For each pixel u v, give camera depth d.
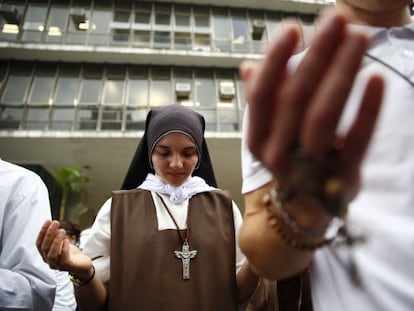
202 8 13.38
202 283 1.34
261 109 0.41
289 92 0.39
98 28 12.32
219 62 12.34
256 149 0.43
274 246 0.55
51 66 11.66
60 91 11.34
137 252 1.37
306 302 0.87
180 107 1.71
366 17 0.82
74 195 11.91
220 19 13.29
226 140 11.09
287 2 13.50
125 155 11.33
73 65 11.80
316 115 0.37
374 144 0.64
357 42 0.37
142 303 1.28
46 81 11.42
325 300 0.65
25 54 11.43
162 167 1.58
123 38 12.33
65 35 11.99
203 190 1.62
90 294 1.23
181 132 1.56
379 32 0.76
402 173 0.61
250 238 0.60
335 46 0.38
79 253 1.17
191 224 1.47
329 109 0.37
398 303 0.55
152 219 1.47
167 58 12.06
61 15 12.30
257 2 13.48
